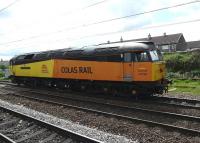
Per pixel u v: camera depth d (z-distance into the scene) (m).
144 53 21.39
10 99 25.52
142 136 13.00
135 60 21.73
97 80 24.67
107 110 18.91
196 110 17.73
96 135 12.61
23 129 14.25
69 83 28.08
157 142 12.10
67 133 12.39
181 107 18.81
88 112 18.11
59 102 22.70
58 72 28.89
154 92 21.67
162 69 22.14
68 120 16.52
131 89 22.28
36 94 28.00
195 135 12.70
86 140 11.41
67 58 27.56
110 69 23.39
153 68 21.14
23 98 25.59
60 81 29.27
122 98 23.06
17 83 37.72
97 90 25.56
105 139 11.99
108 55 23.48
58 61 28.80
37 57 32.50
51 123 14.83
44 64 31.06
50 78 30.61
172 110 18.14
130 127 14.32
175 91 26.45
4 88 34.97
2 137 12.30
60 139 12.25
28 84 35.72
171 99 21.58
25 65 34.84
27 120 15.67
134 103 20.81
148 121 14.75
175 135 12.90
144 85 21.45
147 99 22.44
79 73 26.36
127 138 12.78
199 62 42.06
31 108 20.69
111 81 23.56
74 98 23.88
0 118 16.80
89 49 25.50
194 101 20.22
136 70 21.70
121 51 22.52
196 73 38.88
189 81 33.34
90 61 25.09
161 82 21.97
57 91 29.31
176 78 36.44
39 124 14.48
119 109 18.84
